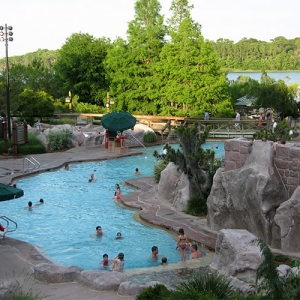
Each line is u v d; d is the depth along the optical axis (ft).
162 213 69.82
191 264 50.49
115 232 63.36
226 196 59.31
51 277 41.06
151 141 148.25
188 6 197.06
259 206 53.88
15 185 87.51
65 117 179.42
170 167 80.07
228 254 46.68
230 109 180.14
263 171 54.75
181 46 177.27
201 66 178.60
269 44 625.82
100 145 140.46
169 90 178.29
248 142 58.23
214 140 151.43
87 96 212.23
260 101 178.91
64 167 111.14
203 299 31.14
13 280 38.06
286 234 51.26
